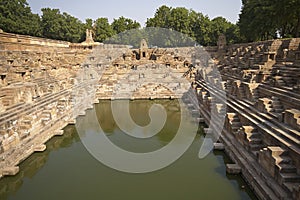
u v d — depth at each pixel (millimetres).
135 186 16000
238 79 28188
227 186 15656
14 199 15148
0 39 36031
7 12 53094
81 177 17344
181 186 15820
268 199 12625
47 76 34281
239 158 16906
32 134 21641
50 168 18766
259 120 18125
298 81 19938
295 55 25250
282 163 13203
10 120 19141
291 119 15414
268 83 22781
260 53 31781
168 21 63000
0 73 24078
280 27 48562
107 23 69812
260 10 43344
